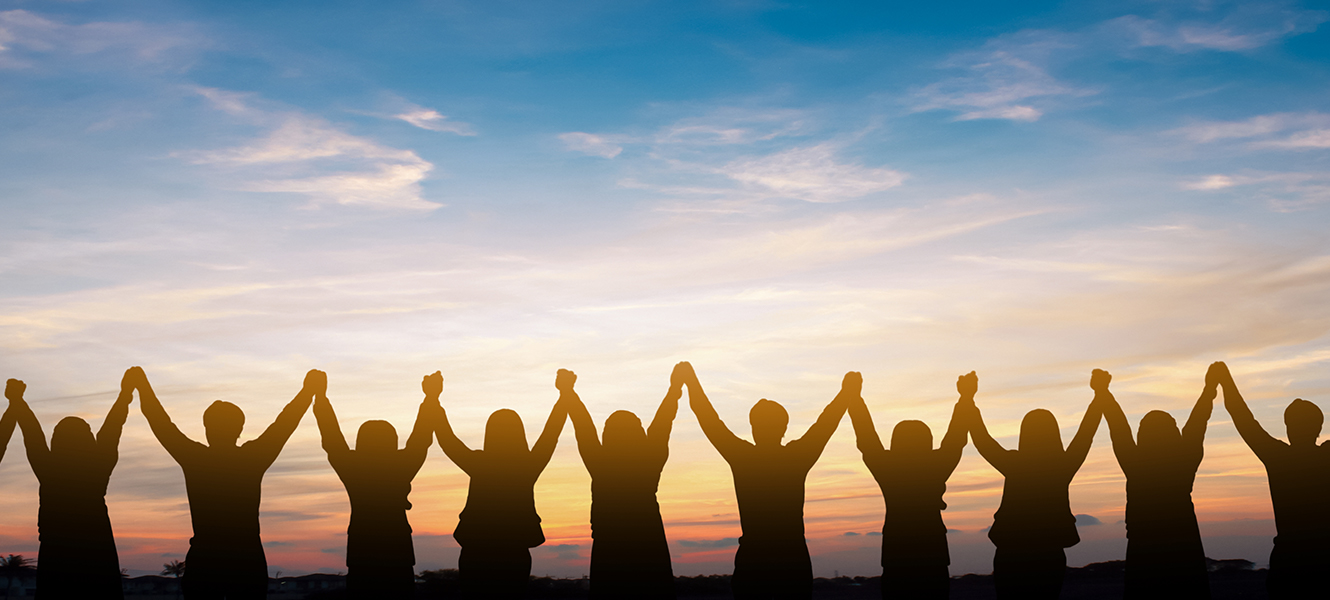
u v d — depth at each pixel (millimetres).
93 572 7410
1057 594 7320
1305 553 7465
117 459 7672
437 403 7582
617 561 7223
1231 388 7852
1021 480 7465
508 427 7496
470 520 7344
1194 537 7461
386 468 7430
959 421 7539
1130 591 7496
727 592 9930
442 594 9766
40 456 7555
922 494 7367
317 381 7633
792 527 7297
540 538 7398
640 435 7469
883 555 7344
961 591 9961
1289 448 7660
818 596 9742
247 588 7270
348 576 7277
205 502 7340
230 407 7539
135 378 7684
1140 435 7715
